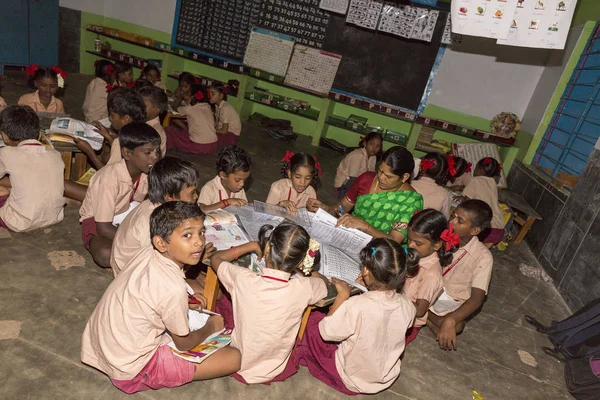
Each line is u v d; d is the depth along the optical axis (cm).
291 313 182
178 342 178
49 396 176
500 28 328
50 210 276
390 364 201
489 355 273
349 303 189
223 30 708
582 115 452
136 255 180
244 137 628
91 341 179
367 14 626
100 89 468
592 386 244
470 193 406
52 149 281
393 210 263
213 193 267
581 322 289
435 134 664
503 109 620
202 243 168
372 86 660
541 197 473
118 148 294
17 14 684
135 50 784
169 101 561
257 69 693
